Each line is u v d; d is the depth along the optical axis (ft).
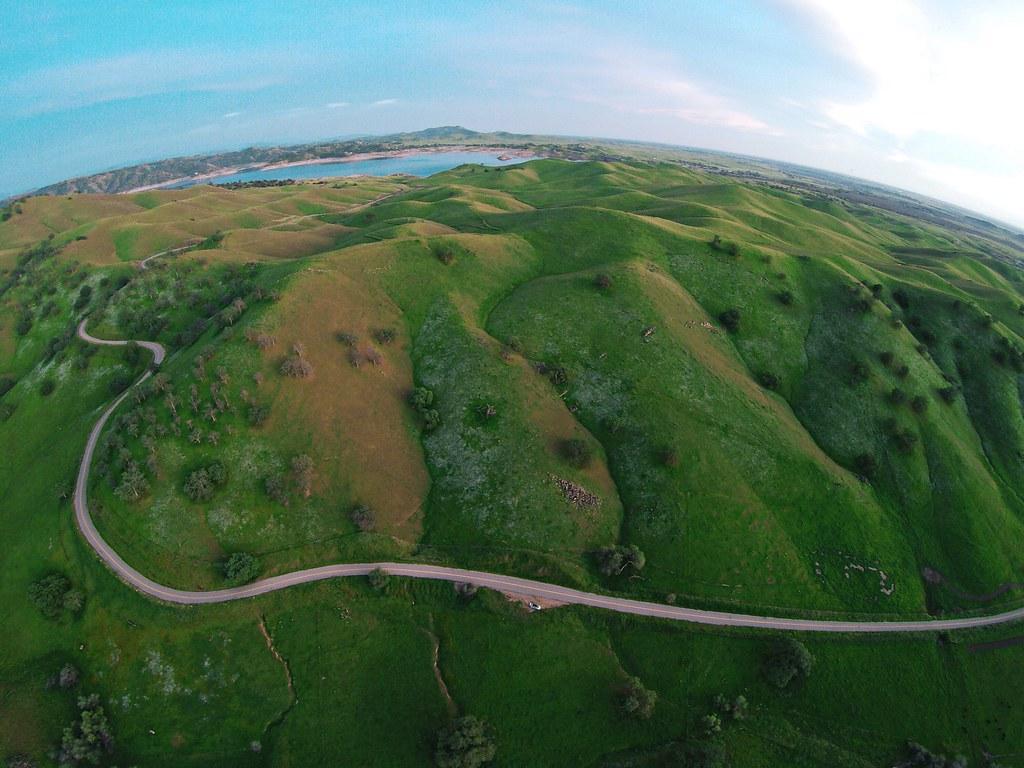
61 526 261.85
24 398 384.88
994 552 305.32
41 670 231.91
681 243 464.65
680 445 300.40
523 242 465.47
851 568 278.46
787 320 412.36
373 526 267.80
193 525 254.68
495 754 212.02
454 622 243.40
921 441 350.23
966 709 244.42
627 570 260.42
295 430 289.53
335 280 371.56
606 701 226.99
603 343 356.38
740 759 216.33
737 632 246.88
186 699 223.30
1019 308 490.08
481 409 310.65
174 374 303.89
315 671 230.48
